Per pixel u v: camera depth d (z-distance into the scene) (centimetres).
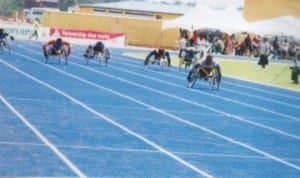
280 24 2331
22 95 1301
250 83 2330
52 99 1290
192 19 2373
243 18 2350
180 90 1775
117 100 1390
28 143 820
